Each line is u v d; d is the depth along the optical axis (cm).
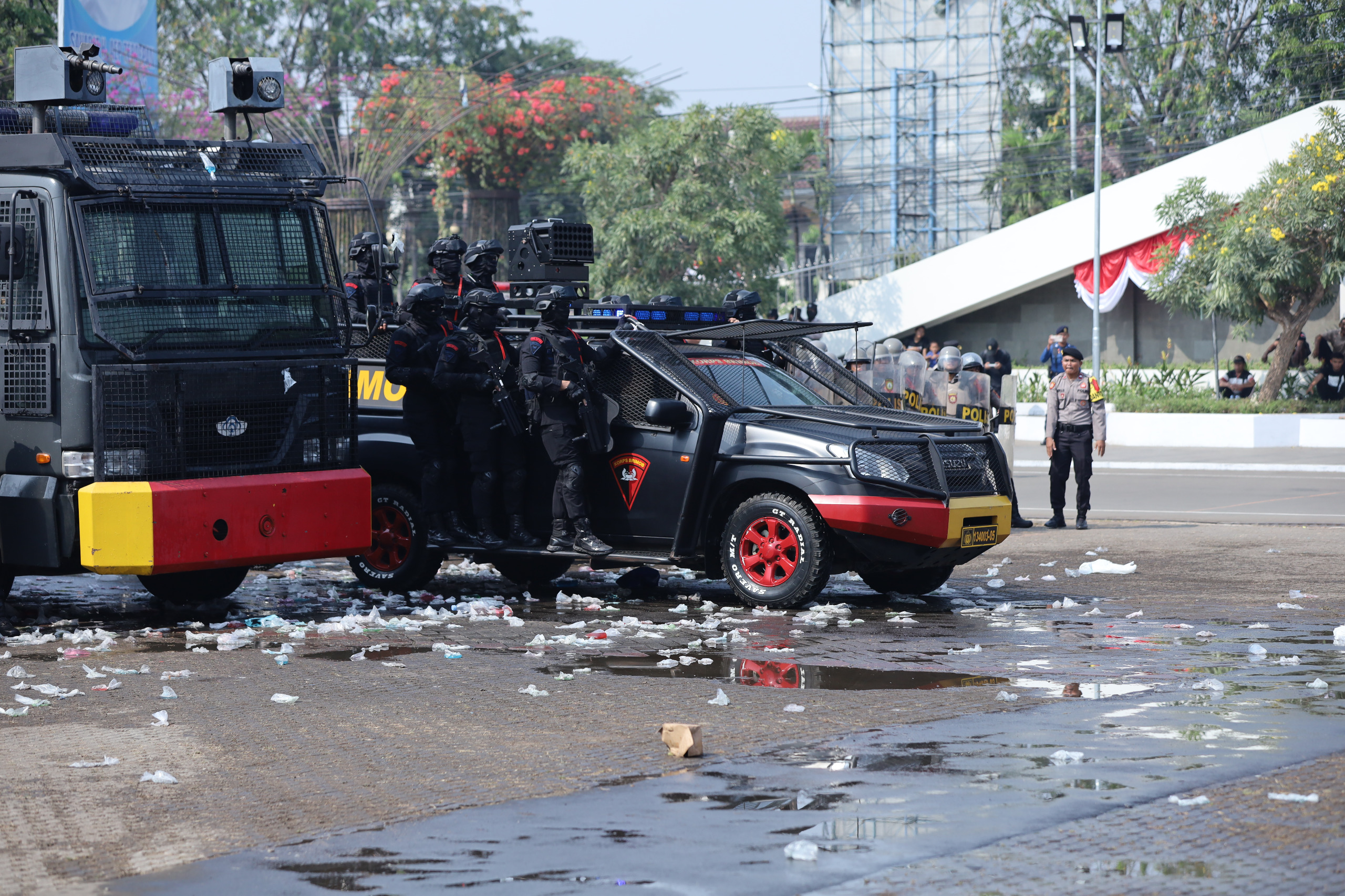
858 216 10456
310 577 2264
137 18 3384
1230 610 1848
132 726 1214
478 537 1995
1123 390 6003
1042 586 2114
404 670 1462
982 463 1923
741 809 951
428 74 6059
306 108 5859
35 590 2130
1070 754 1072
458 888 802
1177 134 9950
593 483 1952
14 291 1681
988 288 7031
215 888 809
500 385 1958
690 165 7344
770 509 1844
